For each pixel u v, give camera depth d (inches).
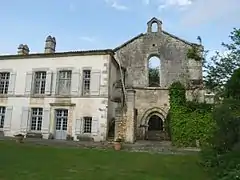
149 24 1122.0
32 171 380.8
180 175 395.5
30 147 605.0
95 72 880.3
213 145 491.5
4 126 920.3
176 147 720.3
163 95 1027.9
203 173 410.9
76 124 860.0
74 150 584.7
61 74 917.8
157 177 378.0
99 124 841.5
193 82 956.6
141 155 549.0
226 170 369.7
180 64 1063.6
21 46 1027.3
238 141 430.3
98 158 506.3
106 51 885.2
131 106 815.7
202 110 754.2
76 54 905.5
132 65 1088.2
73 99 879.7
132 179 361.4
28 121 903.1
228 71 637.9
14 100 930.7
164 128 976.3
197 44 1065.5
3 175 349.1
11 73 953.5
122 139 795.4
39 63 936.3
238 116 439.2
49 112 892.0
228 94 496.4
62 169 403.2
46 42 1011.9
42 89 926.4
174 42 1088.8
